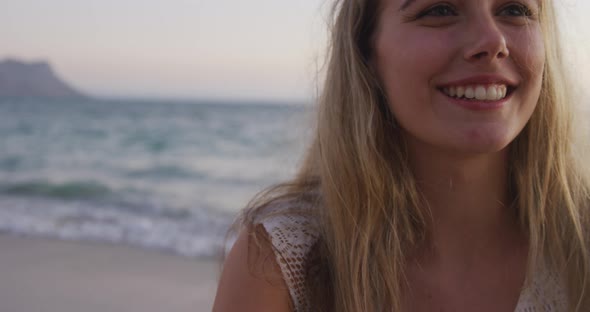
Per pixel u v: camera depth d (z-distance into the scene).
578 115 1.57
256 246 1.30
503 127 1.22
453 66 1.22
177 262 6.47
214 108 48.78
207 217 10.40
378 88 1.41
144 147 24.25
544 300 1.35
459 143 1.22
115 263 6.41
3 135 28.77
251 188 15.05
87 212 10.82
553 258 1.40
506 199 1.45
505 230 1.44
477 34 1.19
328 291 1.35
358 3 1.42
